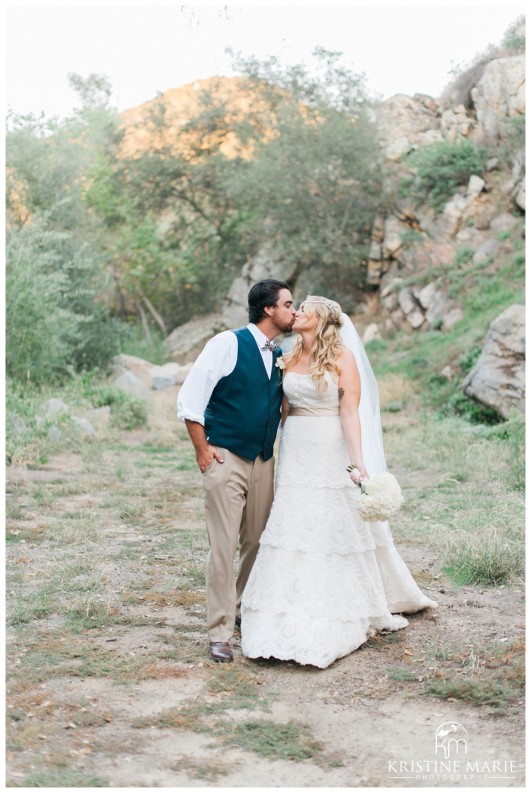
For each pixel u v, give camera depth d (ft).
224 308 87.25
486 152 66.44
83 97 91.91
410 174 70.23
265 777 10.04
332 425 14.38
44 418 37.76
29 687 12.60
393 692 12.46
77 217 62.69
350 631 13.93
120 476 30.50
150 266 94.84
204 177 90.02
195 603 16.72
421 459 32.30
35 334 47.60
